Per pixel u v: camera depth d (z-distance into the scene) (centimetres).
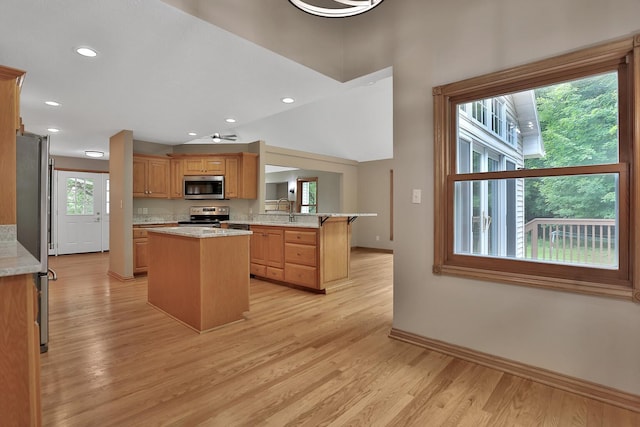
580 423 162
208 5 209
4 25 205
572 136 197
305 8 182
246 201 631
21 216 237
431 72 246
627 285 176
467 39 228
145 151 562
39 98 338
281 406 176
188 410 172
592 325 185
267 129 714
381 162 823
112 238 521
